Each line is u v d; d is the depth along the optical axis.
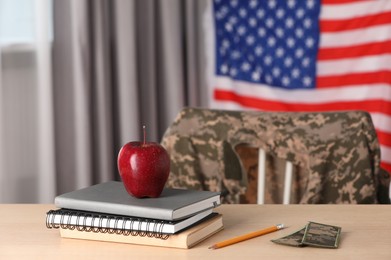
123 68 3.73
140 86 3.83
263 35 3.89
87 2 3.62
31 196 3.72
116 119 3.84
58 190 3.77
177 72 3.82
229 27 3.90
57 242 1.50
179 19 3.80
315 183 2.22
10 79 3.62
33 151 3.70
